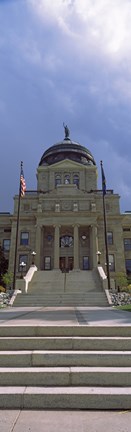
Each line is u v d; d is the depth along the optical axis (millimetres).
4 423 3289
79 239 47844
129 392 3844
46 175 59844
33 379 4227
